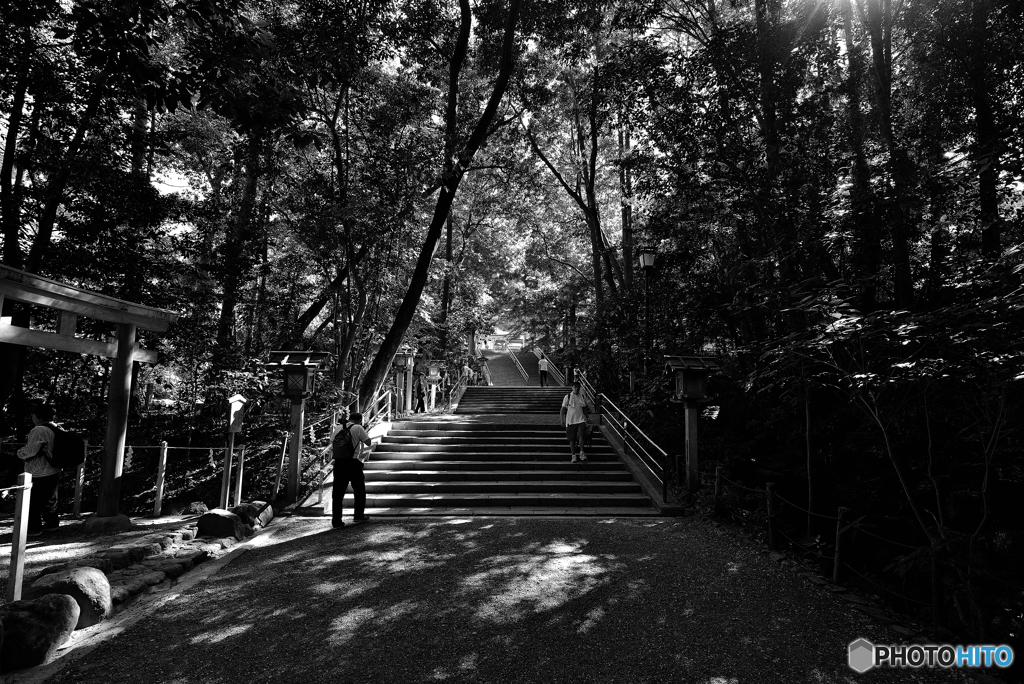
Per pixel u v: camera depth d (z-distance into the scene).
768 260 10.97
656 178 14.12
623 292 19.67
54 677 3.78
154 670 3.88
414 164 13.02
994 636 4.90
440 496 9.99
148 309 7.91
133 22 5.95
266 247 15.20
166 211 13.58
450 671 3.90
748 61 11.88
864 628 4.74
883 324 5.45
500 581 5.73
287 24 10.77
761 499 8.97
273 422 13.90
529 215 26.44
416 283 14.47
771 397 12.02
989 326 4.48
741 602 5.28
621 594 5.41
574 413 11.71
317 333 17.75
